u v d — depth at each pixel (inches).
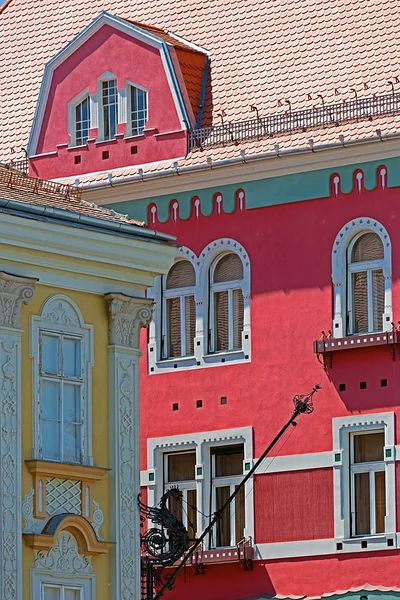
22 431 2113.7
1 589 2063.2
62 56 3095.5
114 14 3201.3
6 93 3225.9
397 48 2901.1
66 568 2129.7
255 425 2888.8
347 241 2851.9
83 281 2201.0
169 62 2999.5
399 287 2800.2
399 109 2819.9
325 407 2837.1
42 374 2146.9
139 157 3006.9
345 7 2984.7
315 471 2834.6
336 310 2844.5
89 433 2180.1
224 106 2989.7
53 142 3090.6
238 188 2940.5
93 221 2191.2
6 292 2113.7
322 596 2802.7
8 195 2230.6
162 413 2965.1
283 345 2881.4
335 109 2869.1
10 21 3309.5
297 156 2866.6
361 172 2842.0
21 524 2094.0
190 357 2950.3
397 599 2743.6
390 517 2768.2
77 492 2156.7
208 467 2923.2
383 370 2797.7
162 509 2214.6
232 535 2901.1
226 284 2950.3
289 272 2888.8
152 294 2999.5
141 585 2251.5
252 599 2854.3
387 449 2783.0
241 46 3043.8
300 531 2834.6
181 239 2977.4
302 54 2977.4
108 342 2217.0
